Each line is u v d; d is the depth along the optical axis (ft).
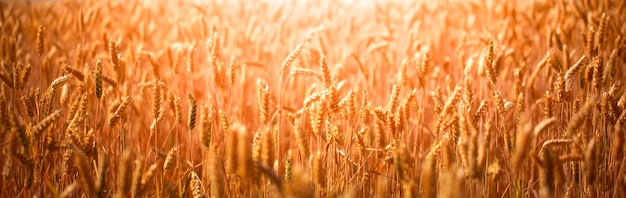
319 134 6.50
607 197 6.95
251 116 9.63
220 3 17.72
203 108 6.14
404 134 7.86
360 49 12.93
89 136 6.30
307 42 9.72
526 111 8.30
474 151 5.79
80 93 7.13
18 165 7.16
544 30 11.67
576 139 6.24
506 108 6.81
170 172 7.73
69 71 7.04
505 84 9.61
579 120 6.12
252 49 12.07
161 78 8.39
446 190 5.25
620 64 9.20
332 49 12.25
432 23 16.11
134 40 13.71
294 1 16.72
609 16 9.84
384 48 10.50
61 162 7.14
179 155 6.73
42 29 8.14
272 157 5.81
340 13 17.35
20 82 7.29
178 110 6.70
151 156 8.13
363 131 6.56
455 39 12.85
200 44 11.60
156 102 6.81
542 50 11.70
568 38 9.71
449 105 6.50
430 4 17.06
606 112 6.74
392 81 9.50
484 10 15.25
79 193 7.27
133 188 5.66
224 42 10.62
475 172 5.81
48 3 17.94
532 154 5.89
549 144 6.36
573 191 6.62
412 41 10.69
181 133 8.91
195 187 6.24
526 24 13.71
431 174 5.48
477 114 6.63
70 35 13.38
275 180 5.48
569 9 11.95
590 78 7.24
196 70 10.35
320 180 5.82
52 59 10.27
